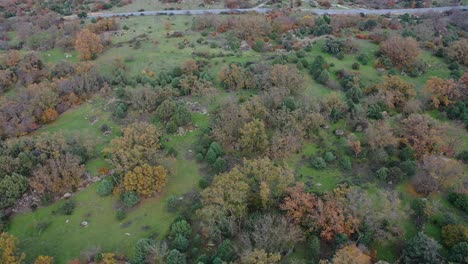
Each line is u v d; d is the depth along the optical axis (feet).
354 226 211.20
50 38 455.22
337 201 218.18
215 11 557.74
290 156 279.28
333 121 309.22
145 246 207.62
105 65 397.80
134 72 389.60
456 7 580.30
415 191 250.37
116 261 214.69
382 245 217.56
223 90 353.31
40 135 288.30
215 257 203.92
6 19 528.22
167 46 436.76
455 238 209.46
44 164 264.11
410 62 381.19
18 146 271.69
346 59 402.11
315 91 347.56
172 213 242.58
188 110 319.47
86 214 244.42
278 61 379.14
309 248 213.05
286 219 218.18
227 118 287.48
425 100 327.88
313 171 267.59
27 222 241.14
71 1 593.83
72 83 347.15
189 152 286.66
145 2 594.65
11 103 317.63
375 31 447.01
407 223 229.86
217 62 396.37
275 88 316.81
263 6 574.56
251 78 348.38
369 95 336.29
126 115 326.03
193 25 484.33
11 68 385.91
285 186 228.22
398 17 526.57
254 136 267.80
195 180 264.31
